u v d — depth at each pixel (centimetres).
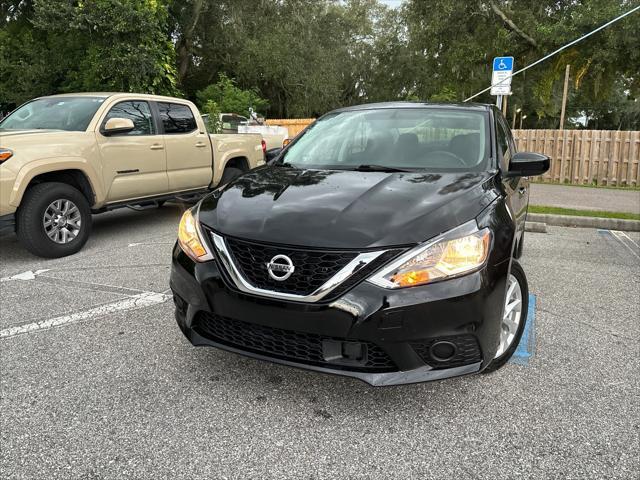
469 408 266
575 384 291
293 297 237
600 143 1332
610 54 1570
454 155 353
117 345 336
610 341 350
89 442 236
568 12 1766
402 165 348
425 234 241
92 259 544
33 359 316
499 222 266
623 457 227
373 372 239
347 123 409
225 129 1747
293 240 242
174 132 699
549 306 418
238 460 225
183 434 242
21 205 515
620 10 1513
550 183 1352
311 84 2786
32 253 534
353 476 215
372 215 254
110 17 1565
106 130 581
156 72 1675
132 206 716
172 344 338
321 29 3042
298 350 249
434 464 223
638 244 652
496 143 362
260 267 246
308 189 295
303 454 229
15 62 1947
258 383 289
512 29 1869
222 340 269
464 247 241
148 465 221
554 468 220
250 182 324
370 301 229
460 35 1991
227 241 260
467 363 244
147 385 286
